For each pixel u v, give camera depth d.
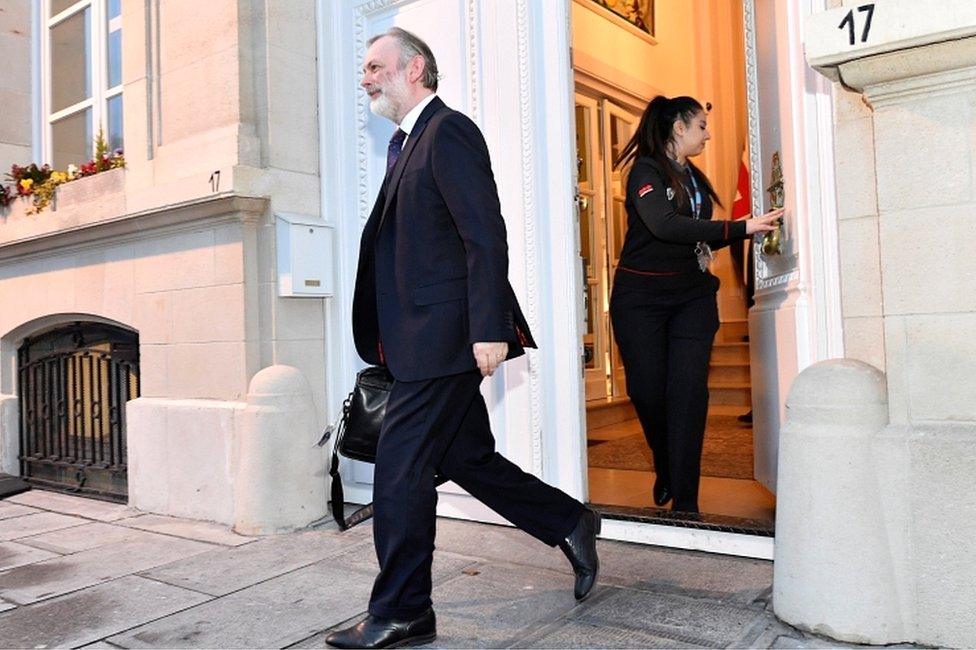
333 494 2.68
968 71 2.03
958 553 2.01
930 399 2.10
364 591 2.70
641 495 3.70
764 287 3.25
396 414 2.20
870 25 2.03
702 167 7.53
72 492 4.68
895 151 2.15
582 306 3.34
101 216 4.29
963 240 2.06
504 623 2.33
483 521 3.46
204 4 3.88
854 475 2.10
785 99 2.83
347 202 3.92
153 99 4.15
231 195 3.56
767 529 2.82
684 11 7.51
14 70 5.47
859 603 2.08
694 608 2.38
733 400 6.72
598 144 6.30
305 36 3.93
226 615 2.51
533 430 3.30
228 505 3.69
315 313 3.92
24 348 5.23
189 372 3.96
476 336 2.06
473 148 2.19
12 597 2.76
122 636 2.37
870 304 2.29
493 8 3.41
